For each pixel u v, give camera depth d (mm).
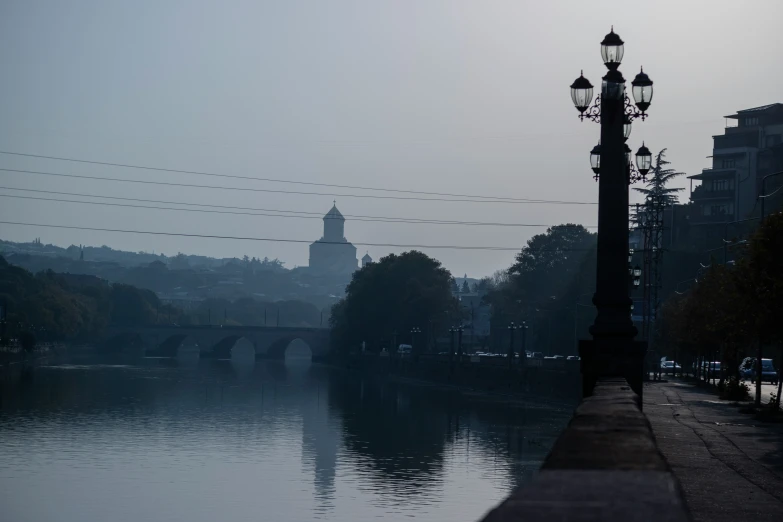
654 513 4734
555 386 125625
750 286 54594
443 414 113875
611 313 30062
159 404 127812
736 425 45156
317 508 58500
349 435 94062
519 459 77312
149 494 62688
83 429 96312
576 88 30703
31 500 60312
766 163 170875
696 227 178125
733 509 21547
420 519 55750
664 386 95625
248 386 171125
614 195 30219
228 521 55281
